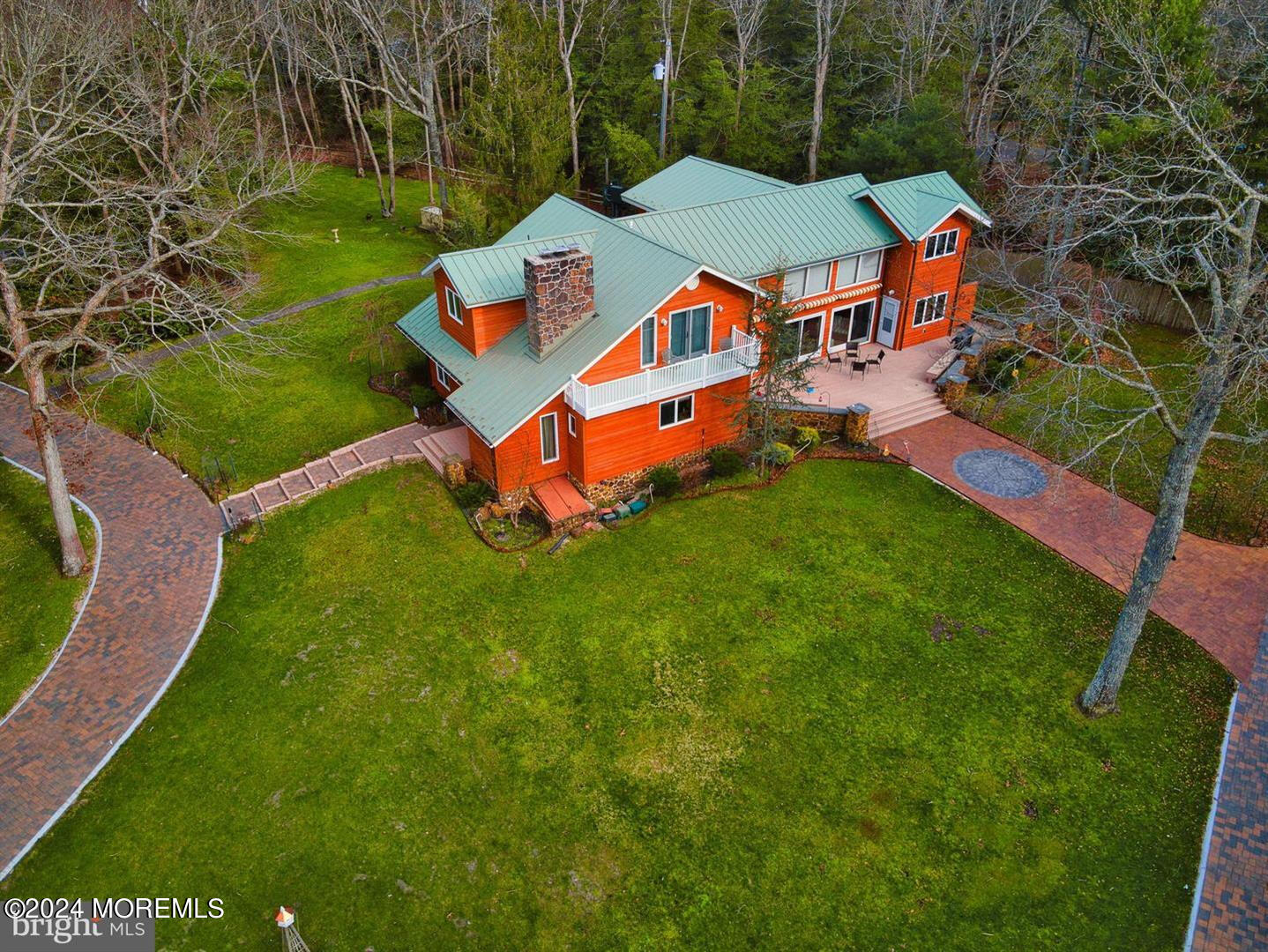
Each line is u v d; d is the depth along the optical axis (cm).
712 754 1856
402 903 1581
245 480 2714
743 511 2558
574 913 1573
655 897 1598
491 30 4716
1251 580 2270
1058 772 1808
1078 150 3328
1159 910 1563
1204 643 2091
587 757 1853
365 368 3300
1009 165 4353
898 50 4600
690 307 2522
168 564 2380
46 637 2134
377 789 1778
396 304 3716
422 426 2953
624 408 2444
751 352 2597
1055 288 2141
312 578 2320
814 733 1898
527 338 2583
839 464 2769
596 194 5459
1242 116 2705
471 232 3966
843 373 3194
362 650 2097
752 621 2181
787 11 5250
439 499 2606
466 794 1775
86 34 3086
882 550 2409
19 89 2256
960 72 4472
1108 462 2722
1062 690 1989
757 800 1764
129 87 3347
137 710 1953
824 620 2183
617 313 2467
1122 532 2456
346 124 6625
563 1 5166
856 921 1559
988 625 2164
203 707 1956
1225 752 1834
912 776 1806
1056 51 3641
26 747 1859
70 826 1706
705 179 3616
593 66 5794
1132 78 2719
